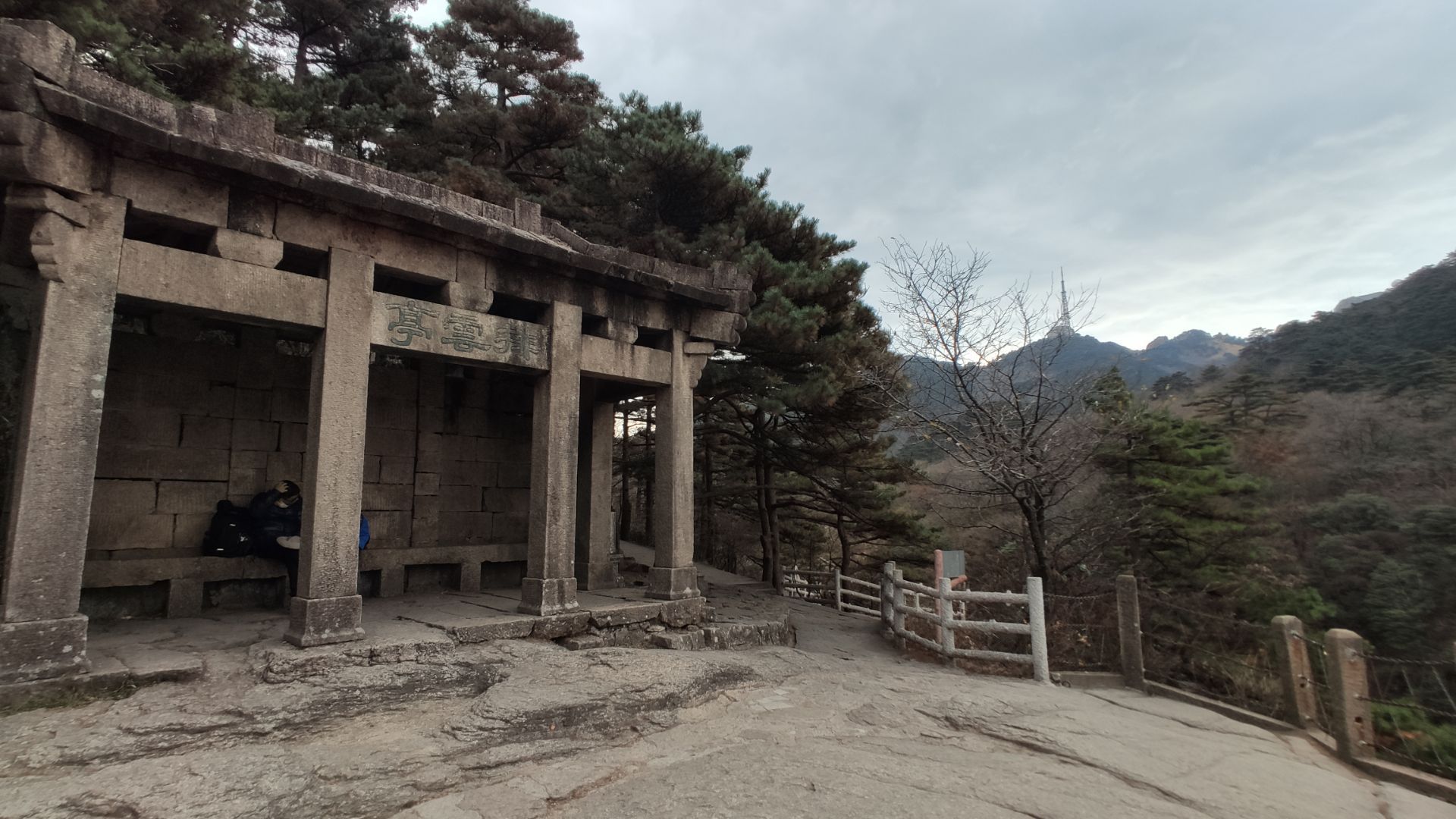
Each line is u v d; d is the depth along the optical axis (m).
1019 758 5.43
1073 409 11.75
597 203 17.00
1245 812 4.54
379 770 4.57
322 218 7.01
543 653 7.23
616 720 5.82
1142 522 14.78
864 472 20.33
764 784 4.63
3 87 5.29
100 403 5.70
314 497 6.69
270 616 8.16
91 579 7.50
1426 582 18.78
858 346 16.08
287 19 21.64
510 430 11.64
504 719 5.37
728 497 23.36
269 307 6.60
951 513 21.23
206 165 6.23
